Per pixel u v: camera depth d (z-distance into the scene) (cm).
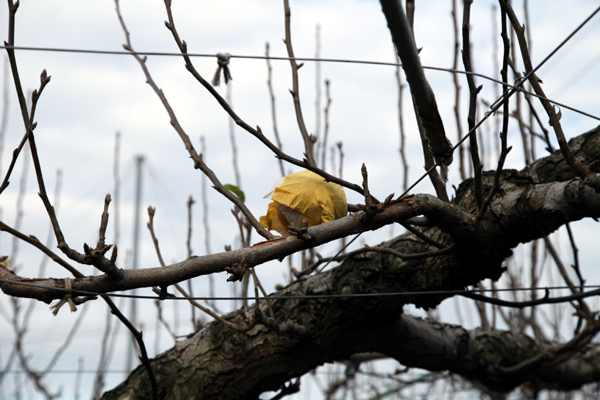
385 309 276
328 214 213
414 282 266
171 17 206
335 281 280
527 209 234
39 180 167
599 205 213
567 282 348
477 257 249
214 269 187
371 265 276
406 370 409
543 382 456
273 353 280
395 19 144
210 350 288
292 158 209
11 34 169
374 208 191
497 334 369
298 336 268
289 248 192
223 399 283
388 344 313
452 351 339
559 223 234
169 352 300
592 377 431
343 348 299
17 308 417
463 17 191
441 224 225
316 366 297
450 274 260
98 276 180
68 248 165
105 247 169
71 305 167
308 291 282
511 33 342
